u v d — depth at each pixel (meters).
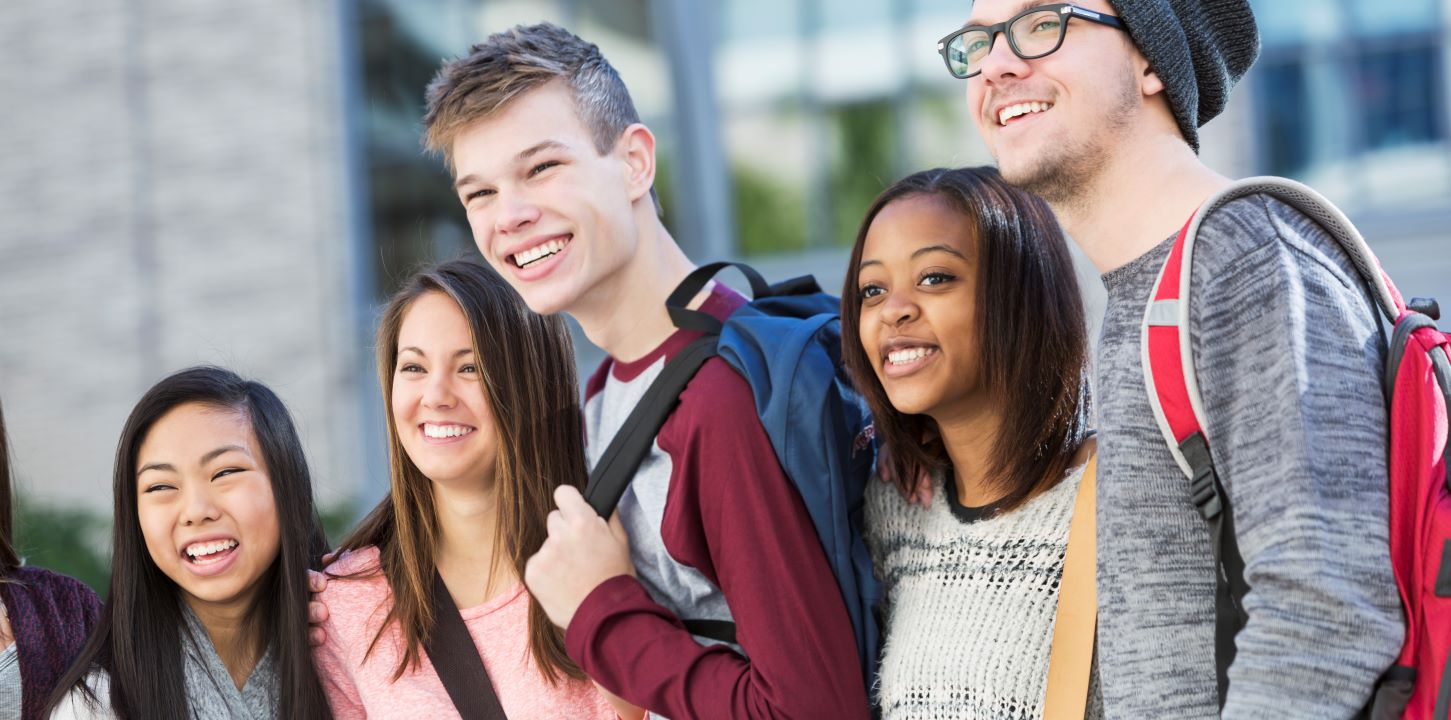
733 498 2.10
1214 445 1.61
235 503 2.52
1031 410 2.05
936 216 2.10
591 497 2.27
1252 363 1.56
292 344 11.79
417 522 2.59
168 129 12.13
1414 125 9.64
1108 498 1.71
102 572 8.12
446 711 2.48
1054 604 2.00
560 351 2.62
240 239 11.97
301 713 2.51
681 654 2.10
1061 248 2.13
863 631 2.16
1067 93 1.76
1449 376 1.59
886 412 2.19
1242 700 1.50
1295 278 1.57
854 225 11.53
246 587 2.56
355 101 12.03
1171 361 1.63
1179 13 1.79
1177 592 1.65
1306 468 1.49
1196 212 1.66
